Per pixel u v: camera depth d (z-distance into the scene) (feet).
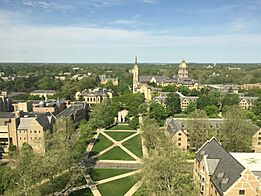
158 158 224.53
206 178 266.98
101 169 358.43
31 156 239.50
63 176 292.20
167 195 214.48
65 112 563.07
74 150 328.70
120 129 569.23
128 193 292.81
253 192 222.48
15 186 238.48
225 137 398.83
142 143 468.34
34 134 437.99
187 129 435.94
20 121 449.06
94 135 521.65
